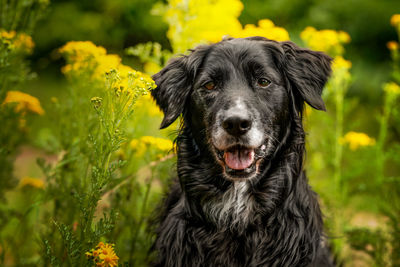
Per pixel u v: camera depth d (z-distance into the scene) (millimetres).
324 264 3314
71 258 2375
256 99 2822
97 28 10156
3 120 3201
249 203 3051
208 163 3045
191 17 4098
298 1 9289
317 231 3127
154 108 3746
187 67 3088
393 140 4820
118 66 3316
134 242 3412
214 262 3047
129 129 3629
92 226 2707
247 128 2707
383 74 8758
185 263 3035
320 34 4492
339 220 4203
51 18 10203
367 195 4531
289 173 3039
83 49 3254
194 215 3080
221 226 3066
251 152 2869
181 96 3100
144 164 4020
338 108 4434
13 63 3158
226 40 3123
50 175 3523
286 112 2996
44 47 10398
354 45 9305
